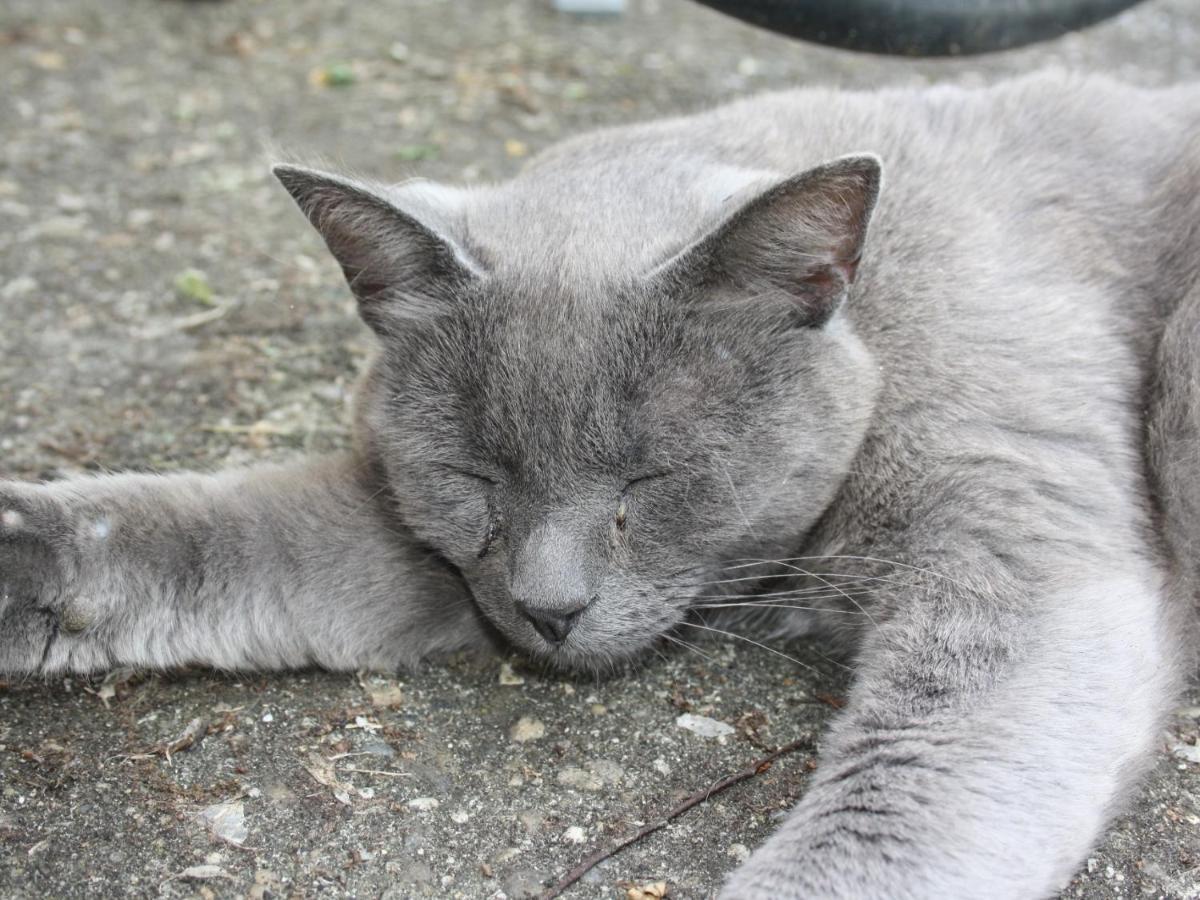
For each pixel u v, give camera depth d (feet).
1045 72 1.76
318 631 1.51
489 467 1.43
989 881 1.27
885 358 1.50
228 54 2.82
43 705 1.46
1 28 2.86
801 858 1.29
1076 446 1.47
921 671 1.37
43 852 1.33
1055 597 1.39
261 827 1.36
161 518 1.48
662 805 1.39
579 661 1.47
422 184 1.56
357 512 1.54
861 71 2.74
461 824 1.37
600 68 2.75
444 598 1.54
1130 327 1.57
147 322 1.97
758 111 1.69
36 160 2.33
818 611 1.54
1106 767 1.33
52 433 1.77
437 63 2.78
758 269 1.40
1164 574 1.49
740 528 1.45
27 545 1.43
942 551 1.43
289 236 2.16
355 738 1.44
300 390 1.86
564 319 1.41
